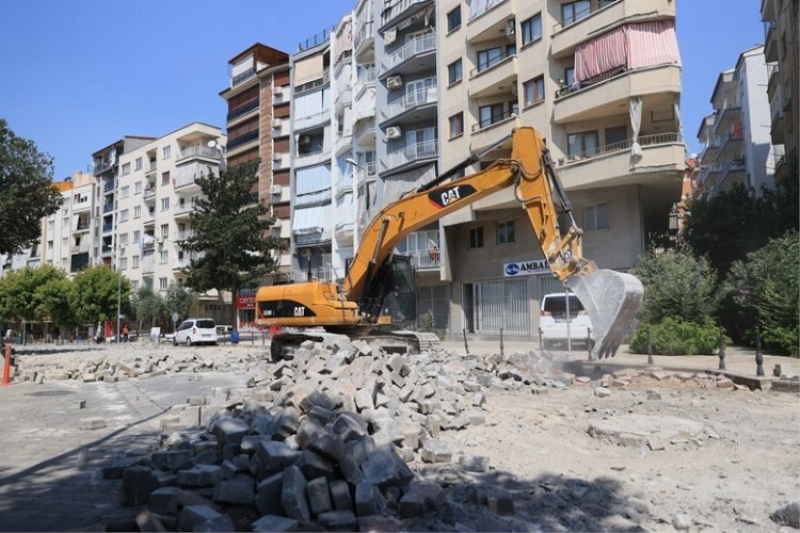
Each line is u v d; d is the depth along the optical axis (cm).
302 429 527
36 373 1641
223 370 1856
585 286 1080
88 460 667
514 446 682
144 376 1653
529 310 2945
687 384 1173
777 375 1172
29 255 8631
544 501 484
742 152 4600
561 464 606
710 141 5194
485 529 418
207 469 486
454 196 1361
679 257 2092
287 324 1616
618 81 2338
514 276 3020
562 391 1136
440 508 460
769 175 4162
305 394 703
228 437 577
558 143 2648
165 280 6350
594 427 727
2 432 841
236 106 6116
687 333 1781
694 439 684
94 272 5591
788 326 1706
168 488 452
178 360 1955
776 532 427
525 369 1352
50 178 3241
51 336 6644
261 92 5731
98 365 1875
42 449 727
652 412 887
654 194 2652
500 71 2952
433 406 814
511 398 1054
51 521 454
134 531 410
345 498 436
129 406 1098
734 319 2034
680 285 1934
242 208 3975
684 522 432
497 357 1502
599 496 499
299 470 442
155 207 6625
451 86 3312
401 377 909
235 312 3703
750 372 1257
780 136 3102
